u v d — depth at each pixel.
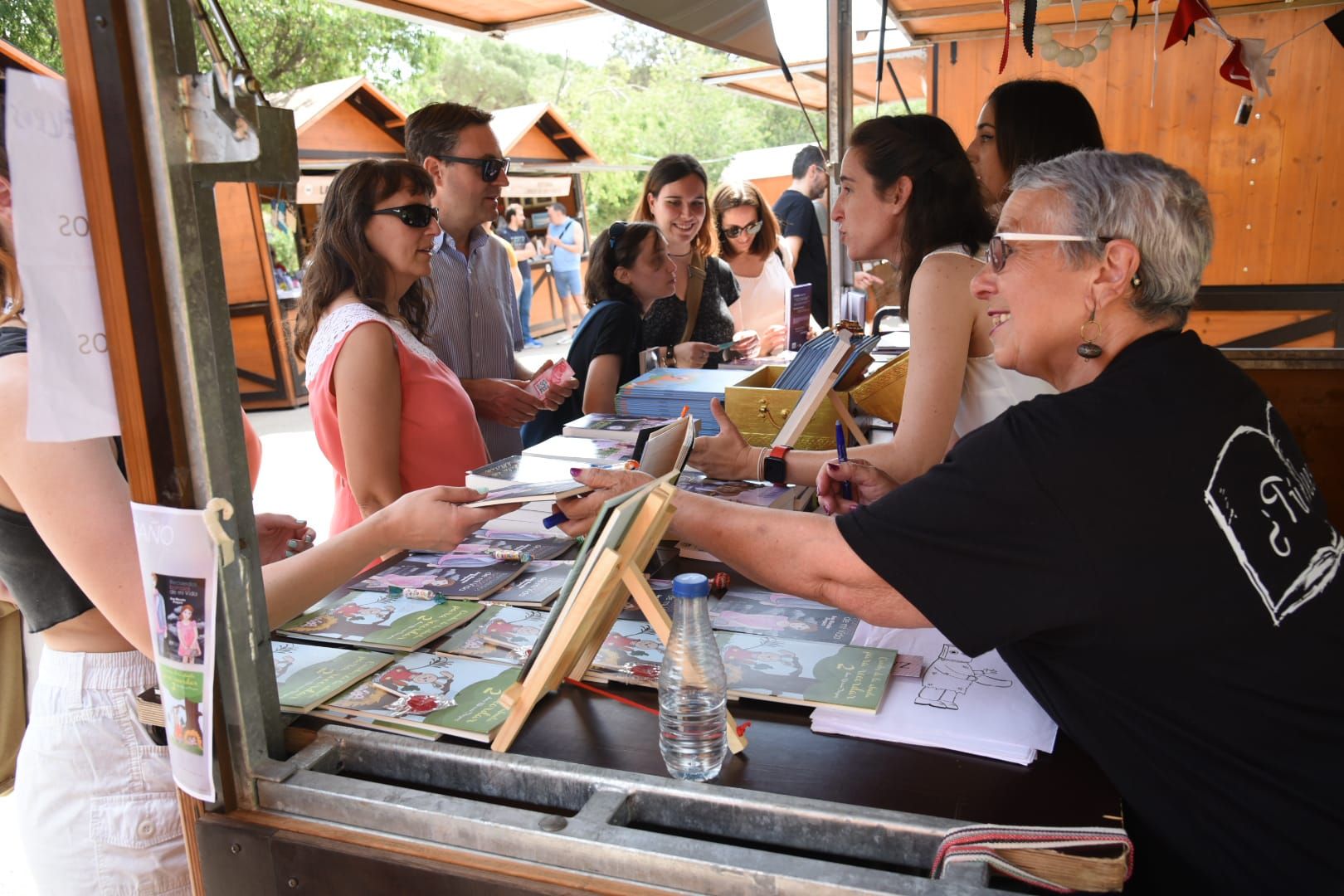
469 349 3.27
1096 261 1.22
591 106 37.06
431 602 1.73
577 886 0.98
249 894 1.12
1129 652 1.09
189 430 1.04
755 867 0.94
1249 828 1.08
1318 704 1.07
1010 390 2.02
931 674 1.42
